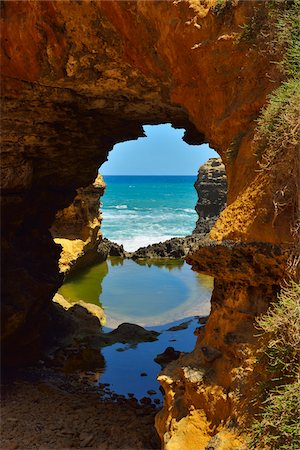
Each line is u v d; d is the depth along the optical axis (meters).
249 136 5.68
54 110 9.87
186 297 20.38
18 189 11.02
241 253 5.16
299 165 4.48
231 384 4.91
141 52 7.18
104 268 27.22
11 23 7.85
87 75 8.30
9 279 11.08
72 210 23.52
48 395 9.78
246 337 5.06
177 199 94.69
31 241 13.02
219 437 4.56
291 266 4.53
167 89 8.32
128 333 14.79
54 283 12.41
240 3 5.73
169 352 13.01
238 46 5.83
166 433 5.43
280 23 5.00
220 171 39.69
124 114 10.47
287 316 4.08
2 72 8.70
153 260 30.06
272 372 4.26
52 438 7.79
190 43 6.27
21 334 11.37
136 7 6.61
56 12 7.26
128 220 57.44
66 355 12.78
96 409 9.23
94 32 7.33
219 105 6.32
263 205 5.00
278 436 3.71
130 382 11.18
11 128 9.91
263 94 5.53
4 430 8.01
